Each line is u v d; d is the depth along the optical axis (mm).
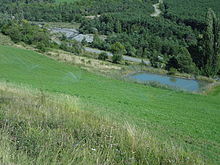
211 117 22703
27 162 6008
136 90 34781
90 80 39500
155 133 12945
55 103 12898
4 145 6379
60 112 10789
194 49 72500
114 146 7598
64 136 7879
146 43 96250
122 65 69188
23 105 11289
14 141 7242
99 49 97312
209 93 43031
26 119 9172
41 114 10211
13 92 15891
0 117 8961
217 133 16234
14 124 8375
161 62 76438
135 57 90312
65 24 148125
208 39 69375
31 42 79125
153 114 19750
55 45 81938
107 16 127375
